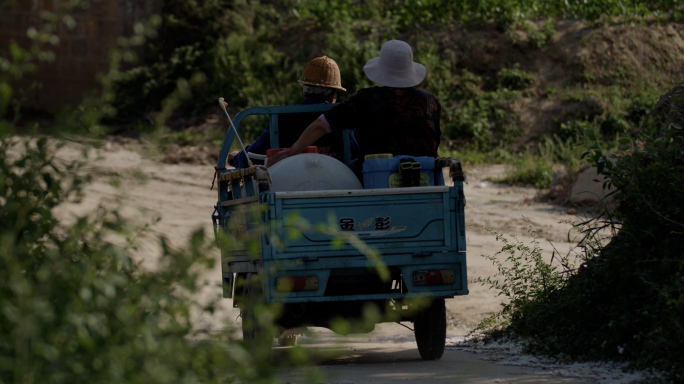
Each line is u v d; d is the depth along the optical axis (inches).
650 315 804.6
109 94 463.8
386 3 5506.9
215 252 433.1
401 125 962.7
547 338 973.8
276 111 1109.1
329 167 912.9
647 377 733.3
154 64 4849.9
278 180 897.5
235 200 967.6
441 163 931.3
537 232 2417.6
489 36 4867.1
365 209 861.8
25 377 368.5
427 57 4640.8
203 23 5108.3
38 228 473.1
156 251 1175.6
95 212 474.9
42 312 381.7
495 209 2878.9
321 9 5128.0
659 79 4638.3
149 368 397.4
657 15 4960.6
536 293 1103.0
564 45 4795.8
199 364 428.1
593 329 932.6
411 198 874.8
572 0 5147.6
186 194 2999.5
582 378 768.9
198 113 4658.0
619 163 926.4
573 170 3097.9
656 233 885.8
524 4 5083.7
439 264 877.8
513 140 4249.5
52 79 4904.0
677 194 872.3
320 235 848.3
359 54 4630.9
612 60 4682.6
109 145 3575.3
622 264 893.2
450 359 982.4
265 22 5285.4
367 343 1259.2
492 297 1706.4
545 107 4389.8
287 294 837.2
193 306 442.0
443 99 4466.0
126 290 427.2
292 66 4825.3
